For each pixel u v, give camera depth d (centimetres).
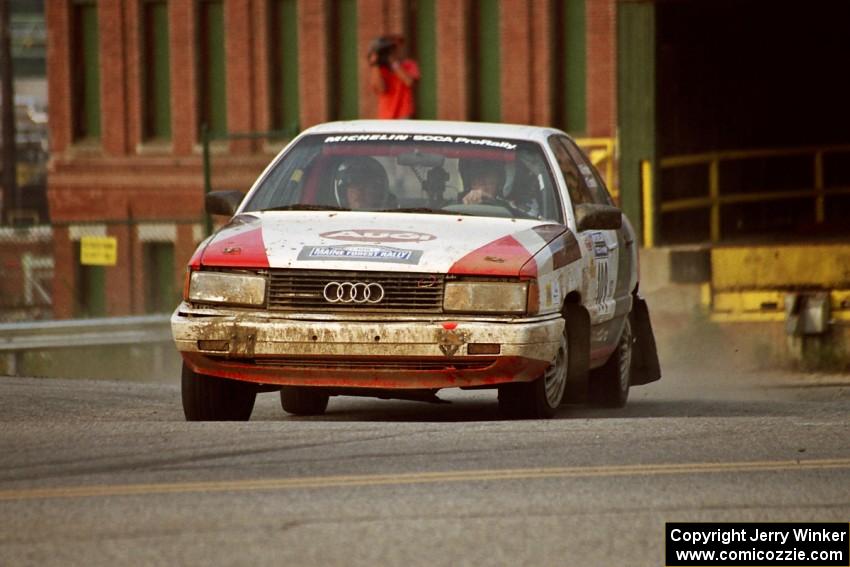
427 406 4528
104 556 2125
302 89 10881
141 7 11312
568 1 9888
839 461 2919
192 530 2277
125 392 4819
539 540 2233
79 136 11600
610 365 4431
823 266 7169
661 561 2133
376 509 2423
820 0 9212
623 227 4519
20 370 7669
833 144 9769
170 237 11281
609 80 9700
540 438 3134
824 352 7088
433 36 10375
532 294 3459
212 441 3059
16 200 19712
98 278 11412
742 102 9331
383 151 3997
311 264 3453
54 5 11544
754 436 3216
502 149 4006
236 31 11056
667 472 2777
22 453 2919
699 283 7300
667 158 8362
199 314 3509
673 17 8519
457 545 2195
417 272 3438
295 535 2247
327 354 3419
